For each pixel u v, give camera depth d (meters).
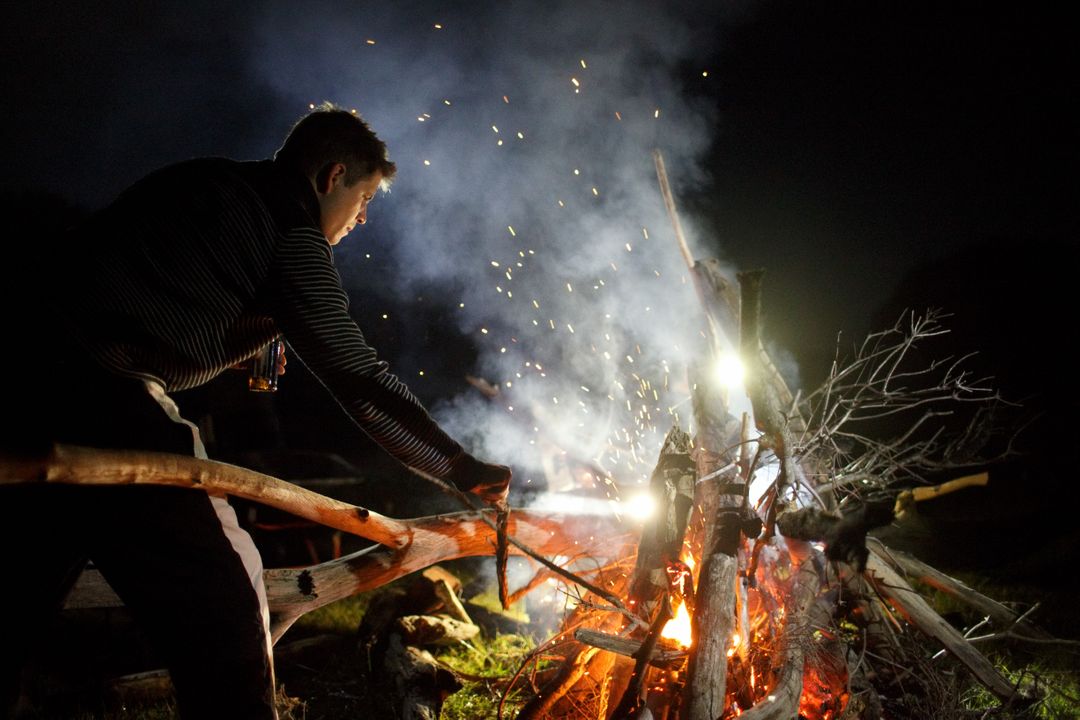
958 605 3.87
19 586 1.78
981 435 2.76
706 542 2.37
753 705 2.21
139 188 1.90
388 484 7.53
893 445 2.73
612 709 2.34
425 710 2.83
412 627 3.28
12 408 1.72
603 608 2.25
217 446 5.28
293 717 2.82
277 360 2.33
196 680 1.77
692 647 2.14
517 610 3.82
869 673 2.33
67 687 3.05
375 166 2.09
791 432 2.67
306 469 5.59
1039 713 2.63
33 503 1.74
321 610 4.10
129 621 3.73
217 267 1.82
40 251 1.89
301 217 1.91
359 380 1.88
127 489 1.73
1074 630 3.61
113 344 1.76
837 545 1.93
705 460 2.61
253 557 1.90
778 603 2.39
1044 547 4.90
